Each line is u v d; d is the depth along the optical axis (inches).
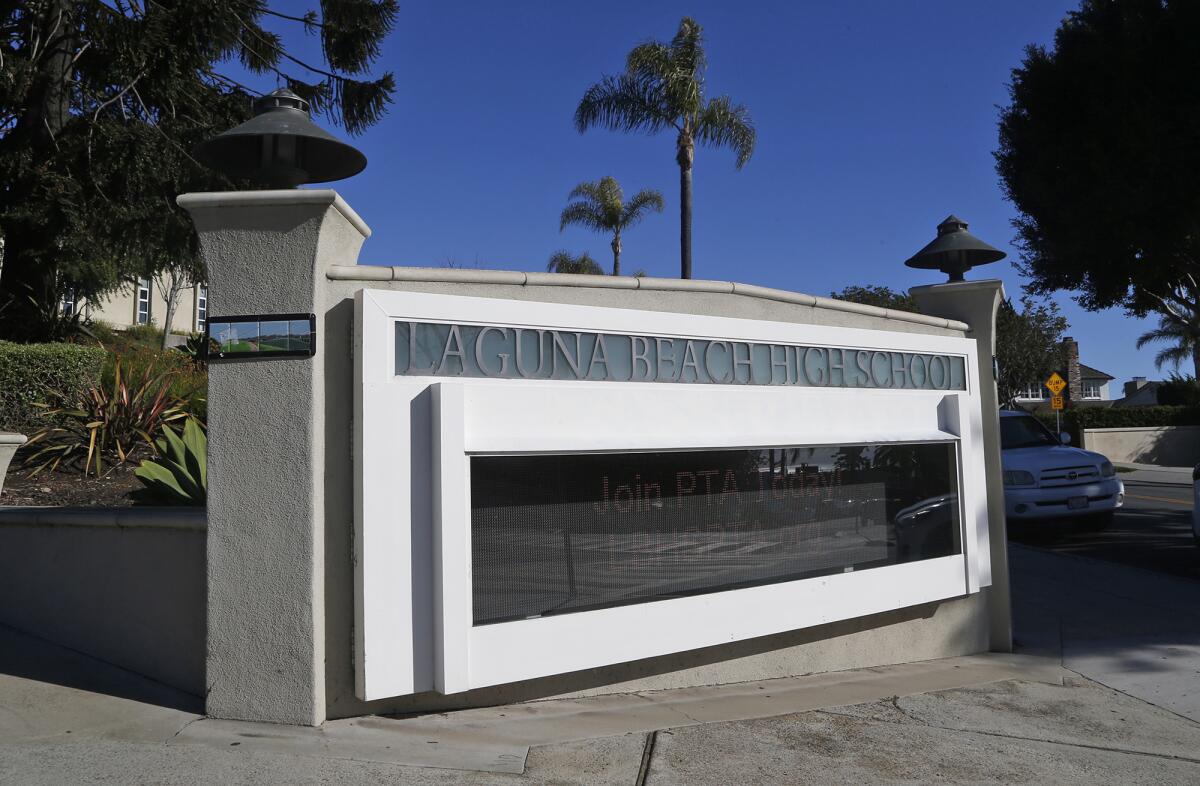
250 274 178.7
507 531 191.9
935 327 298.4
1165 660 278.1
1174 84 615.8
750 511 233.3
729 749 181.0
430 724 182.1
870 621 267.6
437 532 180.7
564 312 204.8
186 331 1509.6
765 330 241.0
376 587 176.9
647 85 889.5
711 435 226.8
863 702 221.6
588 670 211.9
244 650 176.2
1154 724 217.9
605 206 1218.0
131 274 1054.4
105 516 210.5
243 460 177.5
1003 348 1525.6
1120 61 628.7
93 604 217.8
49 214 579.5
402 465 180.9
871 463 263.7
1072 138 658.8
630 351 216.5
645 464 214.5
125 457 380.8
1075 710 226.4
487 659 184.9
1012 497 507.8
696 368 227.9
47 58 606.5
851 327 272.2
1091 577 414.0
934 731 202.2
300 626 174.6
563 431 201.2
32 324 606.2
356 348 179.6
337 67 682.2
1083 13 669.9
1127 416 1311.5
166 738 166.4
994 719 214.8
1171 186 620.7
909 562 267.3
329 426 179.5
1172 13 609.9
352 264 192.1
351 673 180.1
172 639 195.0
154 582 200.7
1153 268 674.2
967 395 293.6
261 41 673.0
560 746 176.2
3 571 251.4
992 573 301.3
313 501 174.7
